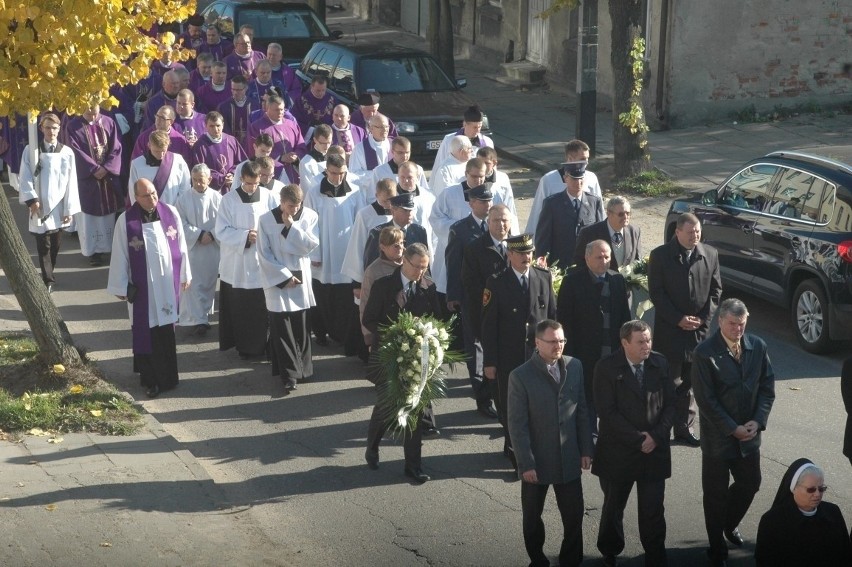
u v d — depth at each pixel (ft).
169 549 41.24
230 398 58.18
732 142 109.60
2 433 50.78
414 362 46.29
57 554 40.22
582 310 48.49
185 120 78.38
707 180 97.25
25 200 73.05
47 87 51.65
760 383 41.01
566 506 40.16
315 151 70.03
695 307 50.90
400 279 50.93
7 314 69.77
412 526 44.09
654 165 101.86
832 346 62.59
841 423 53.83
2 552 40.04
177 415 55.88
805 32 116.16
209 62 95.09
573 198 59.62
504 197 64.39
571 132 115.96
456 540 42.88
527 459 39.55
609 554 40.55
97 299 73.87
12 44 50.65
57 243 75.41
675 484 47.52
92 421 52.26
